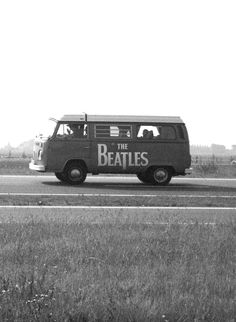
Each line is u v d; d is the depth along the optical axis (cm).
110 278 671
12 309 529
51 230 1025
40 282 615
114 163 2328
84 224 1130
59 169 2289
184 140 2373
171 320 529
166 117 2377
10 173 2869
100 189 2150
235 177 2942
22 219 1273
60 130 2295
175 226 1107
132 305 554
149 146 2348
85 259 769
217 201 1800
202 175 3039
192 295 600
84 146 2306
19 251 807
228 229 1083
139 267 732
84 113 2323
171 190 2181
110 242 902
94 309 541
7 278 643
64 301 557
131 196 1888
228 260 783
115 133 2330
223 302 578
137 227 1102
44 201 1705
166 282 651
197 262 766
